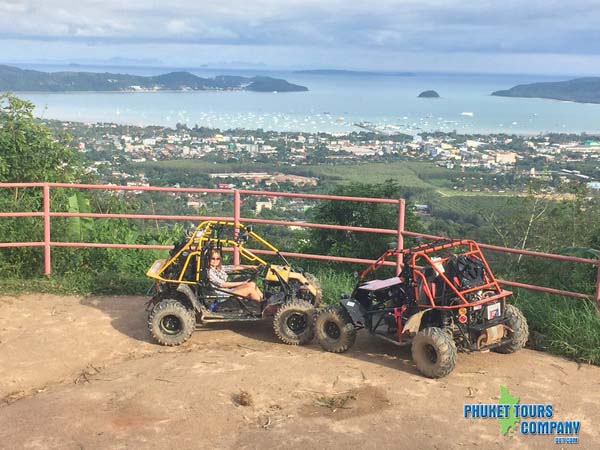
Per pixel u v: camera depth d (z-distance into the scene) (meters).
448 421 4.88
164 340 6.57
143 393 5.31
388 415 4.96
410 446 4.53
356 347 6.52
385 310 6.26
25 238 9.15
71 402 5.17
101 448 4.48
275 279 6.86
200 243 6.83
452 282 5.87
